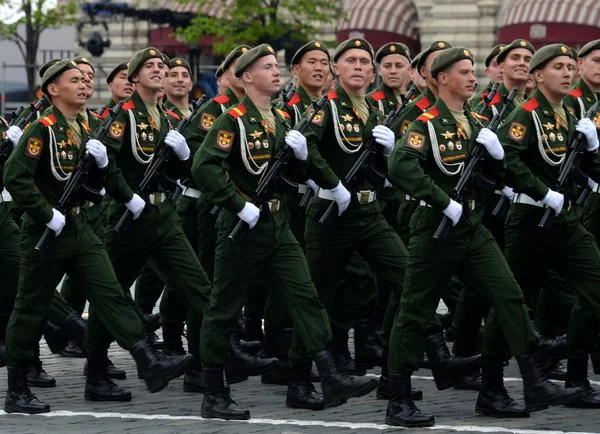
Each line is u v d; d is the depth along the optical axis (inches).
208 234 1082.7
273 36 2844.5
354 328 1050.7
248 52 874.1
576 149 901.2
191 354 884.6
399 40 3157.0
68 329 1037.2
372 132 925.2
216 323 869.8
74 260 890.1
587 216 1037.8
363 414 882.8
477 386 973.2
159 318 1133.7
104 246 957.2
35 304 893.8
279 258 869.8
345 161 939.3
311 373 941.8
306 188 1050.7
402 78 1142.3
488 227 1090.1
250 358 948.0
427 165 848.9
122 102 940.6
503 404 869.8
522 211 916.6
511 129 886.4
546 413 882.8
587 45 1025.5
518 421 855.1
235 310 872.9
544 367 1023.0
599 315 890.1
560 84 894.4
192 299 940.0
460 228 836.6
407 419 832.9
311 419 866.1
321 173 902.4
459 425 841.5
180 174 958.4
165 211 947.3
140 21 3282.5
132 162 953.5
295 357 901.2
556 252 908.6
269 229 865.5
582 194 922.7
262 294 1102.4
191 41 2856.8
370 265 940.6
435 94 1007.0
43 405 897.5
